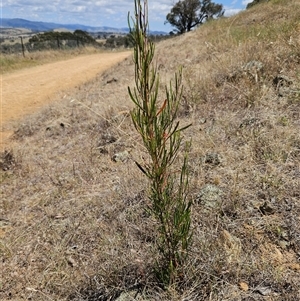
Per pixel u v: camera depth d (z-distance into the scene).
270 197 2.59
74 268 2.48
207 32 11.06
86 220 2.92
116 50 28.67
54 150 4.84
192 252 2.19
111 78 9.10
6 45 22.16
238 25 10.51
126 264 2.28
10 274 2.60
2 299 2.40
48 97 9.41
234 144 3.35
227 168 3.00
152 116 1.76
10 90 10.86
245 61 5.17
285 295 1.87
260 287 1.96
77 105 6.67
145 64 1.69
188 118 4.16
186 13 29.30
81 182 3.65
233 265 2.07
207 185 2.79
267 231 2.34
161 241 2.10
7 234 3.11
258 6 12.21
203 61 6.72
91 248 2.62
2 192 3.94
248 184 2.76
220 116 3.91
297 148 3.04
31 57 19.06
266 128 3.38
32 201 3.58
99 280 2.28
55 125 5.74
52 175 3.99
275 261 2.12
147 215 2.71
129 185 3.16
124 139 4.25
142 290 2.09
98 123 5.06
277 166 2.87
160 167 1.86
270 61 4.82
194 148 3.32
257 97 3.97
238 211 2.51
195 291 2.00
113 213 2.88
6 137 6.28
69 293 2.26
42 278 2.46
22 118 7.43
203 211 2.55
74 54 23.39
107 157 4.02
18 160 4.66
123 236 2.58
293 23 6.41
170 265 1.99
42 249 2.79
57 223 3.04
